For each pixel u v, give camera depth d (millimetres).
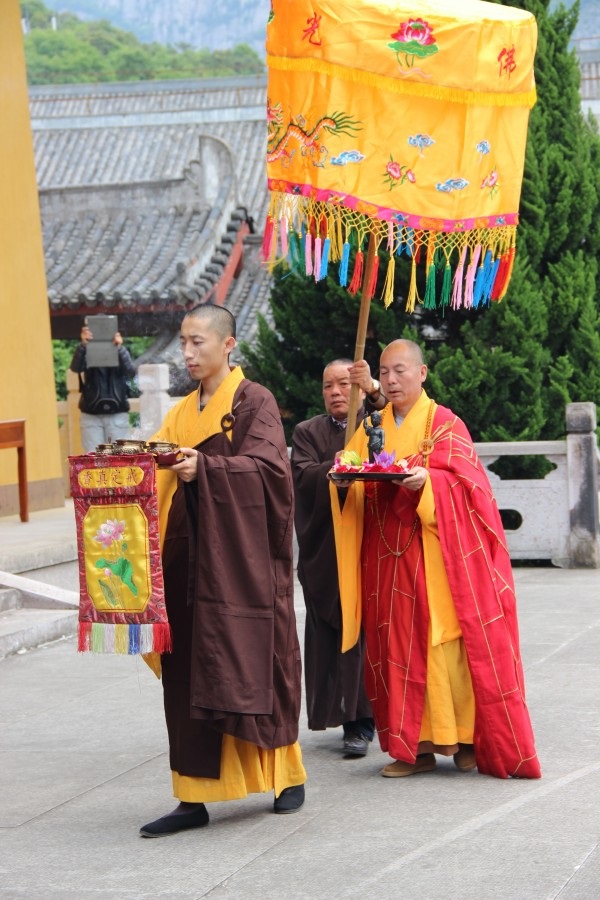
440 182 5496
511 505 10977
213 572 4504
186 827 4750
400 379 5434
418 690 5270
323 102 5297
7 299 12234
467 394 11102
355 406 5637
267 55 5320
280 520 4727
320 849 4465
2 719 6621
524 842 4422
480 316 11312
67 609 8953
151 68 56438
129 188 23172
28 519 11586
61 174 36156
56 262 21781
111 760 5812
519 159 5754
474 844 4426
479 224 5641
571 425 10781
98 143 37219
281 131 5336
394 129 5391
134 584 4566
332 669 5758
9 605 8930
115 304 20516
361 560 5535
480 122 5559
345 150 5336
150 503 4535
